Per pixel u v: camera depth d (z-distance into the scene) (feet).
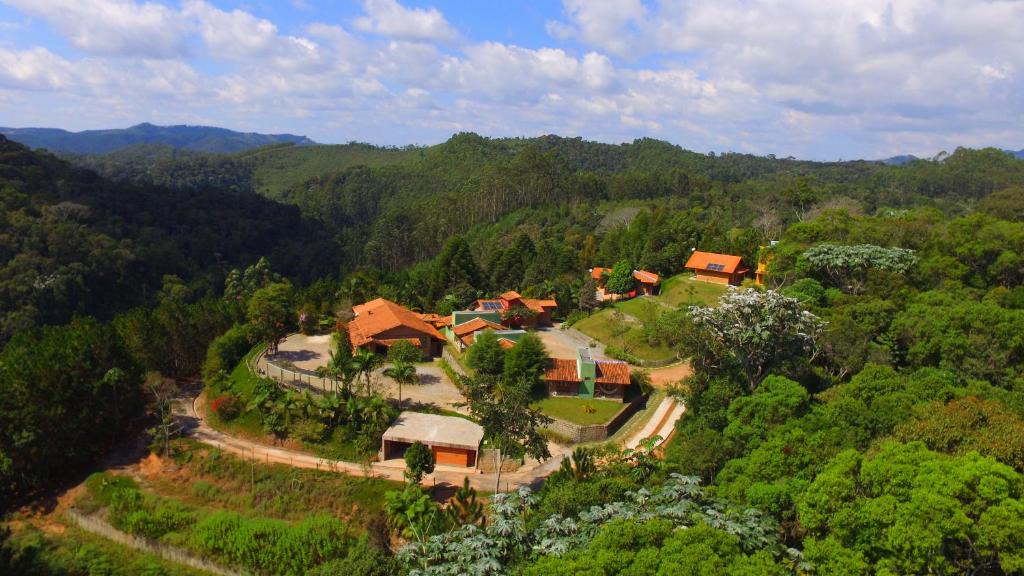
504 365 211.82
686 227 387.75
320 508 151.84
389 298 313.94
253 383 195.83
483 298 326.44
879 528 83.15
